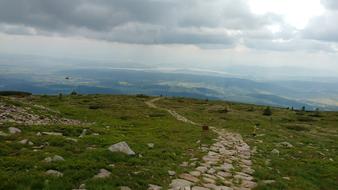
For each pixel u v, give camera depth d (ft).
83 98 324.19
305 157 96.43
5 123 84.53
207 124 180.45
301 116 285.84
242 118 233.55
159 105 304.71
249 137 134.62
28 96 293.43
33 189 40.60
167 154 71.92
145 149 75.31
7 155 54.95
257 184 57.82
